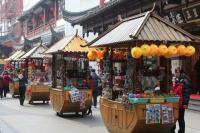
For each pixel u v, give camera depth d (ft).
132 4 78.13
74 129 47.03
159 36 35.81
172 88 39.81
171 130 38.83
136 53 34.65
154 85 38.06
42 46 83.61
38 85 76.64
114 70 42.34
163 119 35.68
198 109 62.34
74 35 58.44
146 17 37.27
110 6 83.30
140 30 35.68
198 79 74.33
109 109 41.34
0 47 184.24
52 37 132.98
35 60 82.17
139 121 35.22
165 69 39.19
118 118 38.96
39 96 77.10
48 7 161.17
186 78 40.14
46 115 60.13
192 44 37.37
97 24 100.89
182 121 40.29
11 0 233.14
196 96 68.90
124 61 41.57
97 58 44.32
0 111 65.51
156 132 37.01
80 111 58.03
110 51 42.60
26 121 53.67
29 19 196.85
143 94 35.96
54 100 60.95
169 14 69.72
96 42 42.83
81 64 58.39
